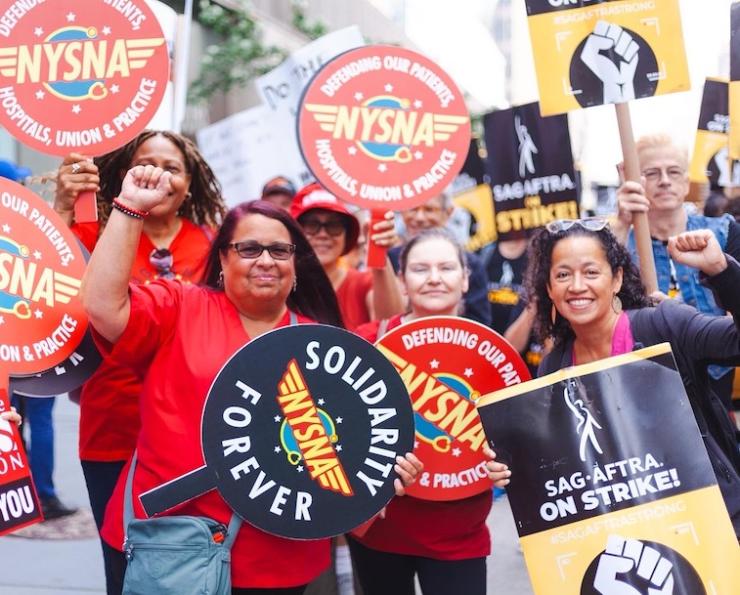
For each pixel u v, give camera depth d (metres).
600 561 3.08
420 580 3.78
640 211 4.02
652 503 3.09
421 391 3.66
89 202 3.71
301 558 3.15
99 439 3.95
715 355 3.14
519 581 5.59
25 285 3.36
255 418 3.07
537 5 4.11
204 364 3.14
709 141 5.67
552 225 3.37
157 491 3.00
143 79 3.70
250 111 7.62
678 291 4.79
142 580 2.99
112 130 3.69
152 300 3.15
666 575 3.05
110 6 3.69
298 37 18.34
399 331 3.64
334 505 3.11
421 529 3.69
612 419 3.13
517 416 3.18
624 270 3.41
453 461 3.65
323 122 4.17
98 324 3.04
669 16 4.06
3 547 5.96
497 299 6.94
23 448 3.26
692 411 3.12
